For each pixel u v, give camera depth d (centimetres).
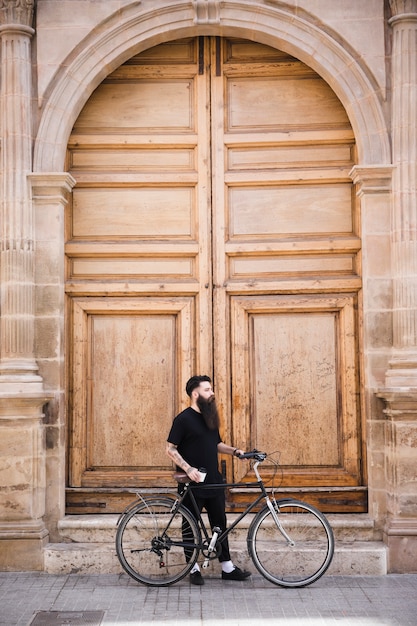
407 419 623
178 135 686
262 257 683
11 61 654
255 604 542
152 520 621
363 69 659
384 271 649
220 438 614
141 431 675
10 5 654
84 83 663
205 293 679
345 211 681
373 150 654
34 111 659
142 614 522
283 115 685
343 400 670
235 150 686
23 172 648
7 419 625
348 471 666
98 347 680
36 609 533
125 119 688
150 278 684
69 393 674
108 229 684
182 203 684
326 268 680
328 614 521
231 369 677
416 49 648
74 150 686
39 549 623
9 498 626
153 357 680
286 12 661
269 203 684
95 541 640
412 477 621
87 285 678
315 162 684
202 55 688
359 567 612
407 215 638
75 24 662
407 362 626
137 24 667
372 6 658
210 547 580
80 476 670
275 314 680
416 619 511
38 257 653
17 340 638
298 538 632
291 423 672
